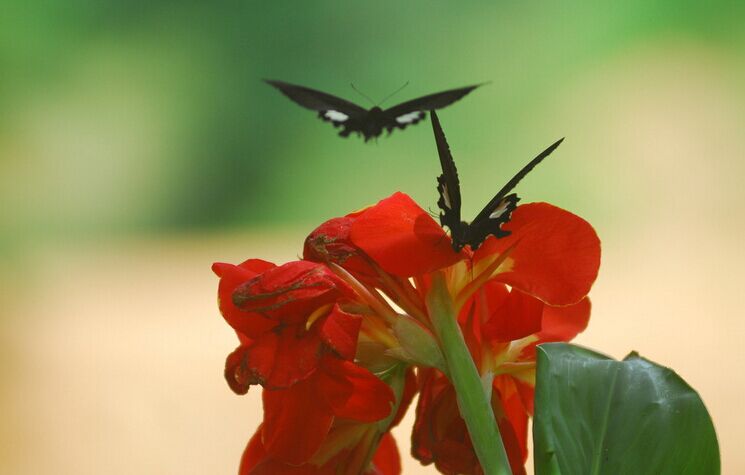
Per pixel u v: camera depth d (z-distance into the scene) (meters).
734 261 12.39
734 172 15.80
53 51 18.09
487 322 2.32
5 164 16.36
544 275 2.31
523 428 2.38
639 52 18.02
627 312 10.45
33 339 10.84
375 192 17.70
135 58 18.77
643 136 16.80
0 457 7.94
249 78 18.97
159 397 8.80
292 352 2.27
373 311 2.29
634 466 2.26
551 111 17.78
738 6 17.91
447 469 2.32
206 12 19.34
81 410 8.65
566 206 16.53
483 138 17.75
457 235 2.28
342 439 2.32
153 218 18.09
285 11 19.25
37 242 15.16
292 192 18.25
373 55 19.25
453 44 18.98
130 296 12.80
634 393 2.27
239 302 2.27
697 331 9.70
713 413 7.55
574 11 18.58
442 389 2.34
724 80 17.41
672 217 14.92
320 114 3.66
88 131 17.95
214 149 18.59
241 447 7.61
